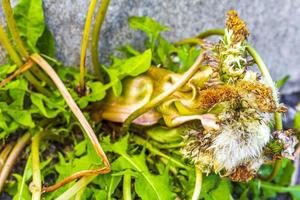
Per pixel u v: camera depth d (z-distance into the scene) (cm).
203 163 37
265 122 37
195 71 37
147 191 38
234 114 36
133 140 42
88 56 44
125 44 45
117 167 39
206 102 36
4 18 41
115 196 40
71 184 39
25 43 41
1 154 41
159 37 44
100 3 42
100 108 42
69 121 41
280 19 50
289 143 38
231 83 36
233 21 36
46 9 41
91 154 39
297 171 50
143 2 44
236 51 35
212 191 40
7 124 40
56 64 43
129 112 41
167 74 41
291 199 48
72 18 42
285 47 52
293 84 55
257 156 37
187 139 38
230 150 36
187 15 46
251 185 45
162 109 39
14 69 40
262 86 35
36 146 40
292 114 53
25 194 39
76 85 42
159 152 41
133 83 41
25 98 42
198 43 43
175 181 41
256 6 48
